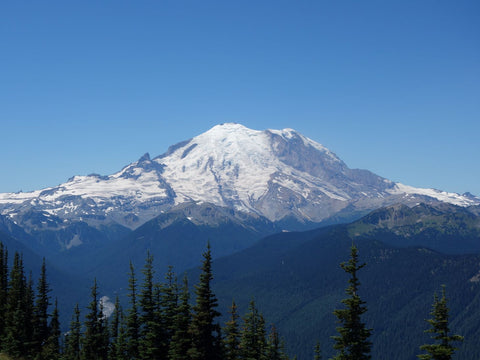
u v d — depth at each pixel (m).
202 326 93.25
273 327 121.31
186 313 97.31
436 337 76.94
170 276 107.06
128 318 106.56
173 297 105.25
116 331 123.06
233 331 100.00
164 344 100.75
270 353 116.06
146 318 103.94
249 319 110.81
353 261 82.88
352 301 80.12
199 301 93.38
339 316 81.31
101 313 125.38
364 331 80.12
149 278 105.50
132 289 108.44
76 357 127.94
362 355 80.31
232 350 99.56
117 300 125.56
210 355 94.62
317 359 127.06
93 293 125.56
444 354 74.25
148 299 105.56
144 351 101.56
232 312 102.25
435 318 77.81
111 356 121.12
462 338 76.06
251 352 106.12
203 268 94.88
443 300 77.75
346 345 79.88
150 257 107.69
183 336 96.25
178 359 94.50
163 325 102.19
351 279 82.69
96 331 124.38
